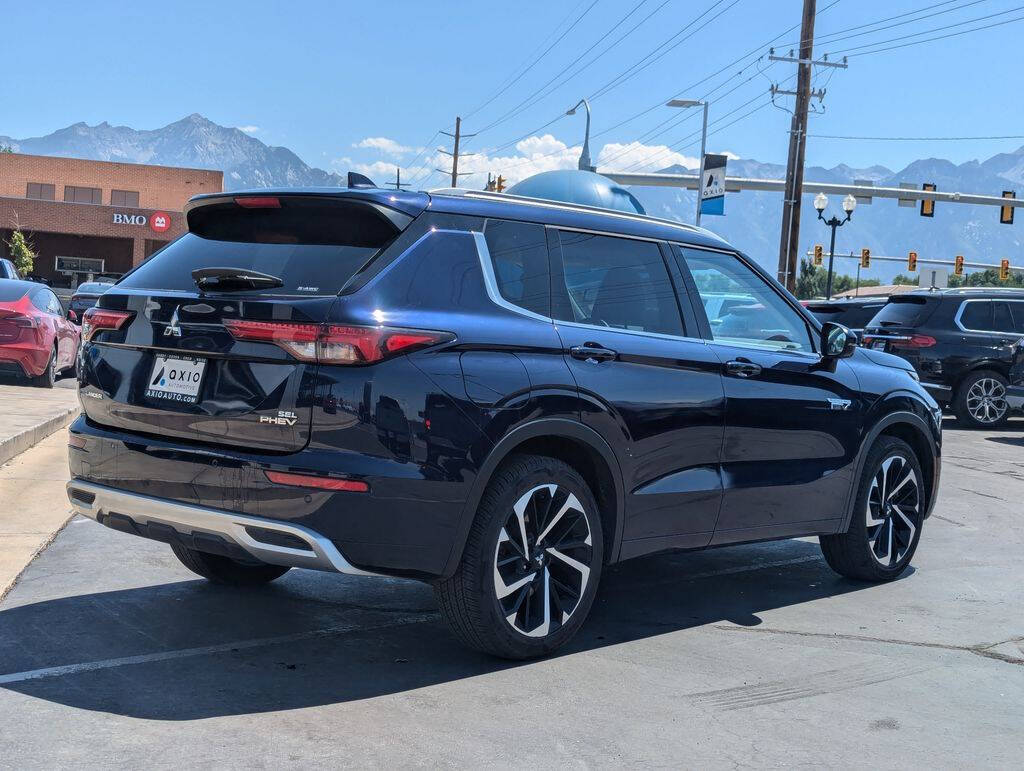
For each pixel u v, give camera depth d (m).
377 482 3.66
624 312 4.58
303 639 4.38
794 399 5.19
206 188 65.12
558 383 4.13
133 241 57.84
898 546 5.99
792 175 31.16
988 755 3.43
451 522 3.83
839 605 5.34
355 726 3.45
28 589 5.00
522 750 3.31
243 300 3.80
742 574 6.00
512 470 4.05
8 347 13.59
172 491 3.89
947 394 14.90
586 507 4.30
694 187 35.44
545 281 4.31
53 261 57.12
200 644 4.26
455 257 4.04
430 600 5.10
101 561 5.59
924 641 4.72
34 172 63.16
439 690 3.83
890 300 15.84
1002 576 6.11
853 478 5.59
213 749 3.21
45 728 3.32
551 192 14.54
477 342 3.94
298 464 3.64
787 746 3.44
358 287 3.77
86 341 4.39
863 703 3.88
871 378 5.74
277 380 3.71
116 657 4.05
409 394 3.73
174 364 3.99
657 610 5.13
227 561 5.14
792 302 5.52
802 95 30.69
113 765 3.06
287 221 4.12
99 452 4.14
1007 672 4.32
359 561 3.72
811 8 30.47
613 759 3.27
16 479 7.75
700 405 4.70
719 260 5.18
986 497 8.96
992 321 15.02
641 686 3.97
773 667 4.27
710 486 4.78
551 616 4.27
